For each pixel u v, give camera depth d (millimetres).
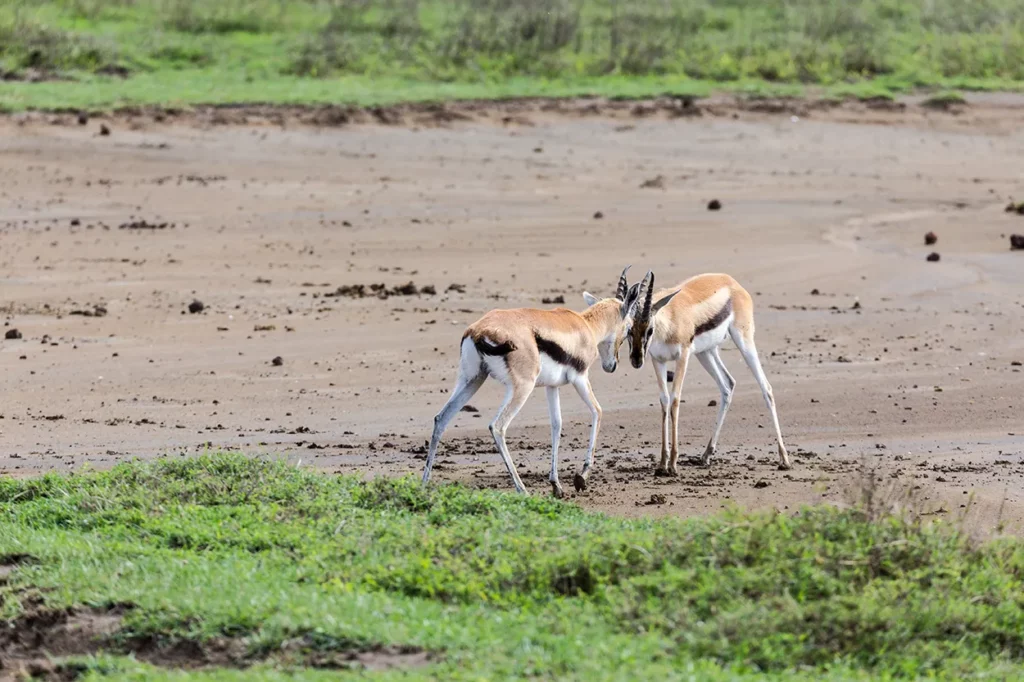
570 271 45000
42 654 15703
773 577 15906
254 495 21594
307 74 72688
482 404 31750
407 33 80938
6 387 32188
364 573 17234
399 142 62750
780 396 32281
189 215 51406
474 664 13852
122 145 59500
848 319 39656
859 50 80312
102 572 17516
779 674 14055
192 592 16391
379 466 26422
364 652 14719
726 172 61125
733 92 73000
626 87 72312
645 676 13383
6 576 17891
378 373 33750
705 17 89500
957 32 88562
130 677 14461
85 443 28031
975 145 68125
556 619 15266
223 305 40312
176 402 31266
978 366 34969
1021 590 16797
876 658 14750
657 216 53125
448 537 18453
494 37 80000
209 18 80375
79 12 80250
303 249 47312
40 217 50375
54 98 63969
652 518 21641
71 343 36156
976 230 52562
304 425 29656
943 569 16688
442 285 43031
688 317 26656
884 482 24688
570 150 63344
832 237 50875
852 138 67938
